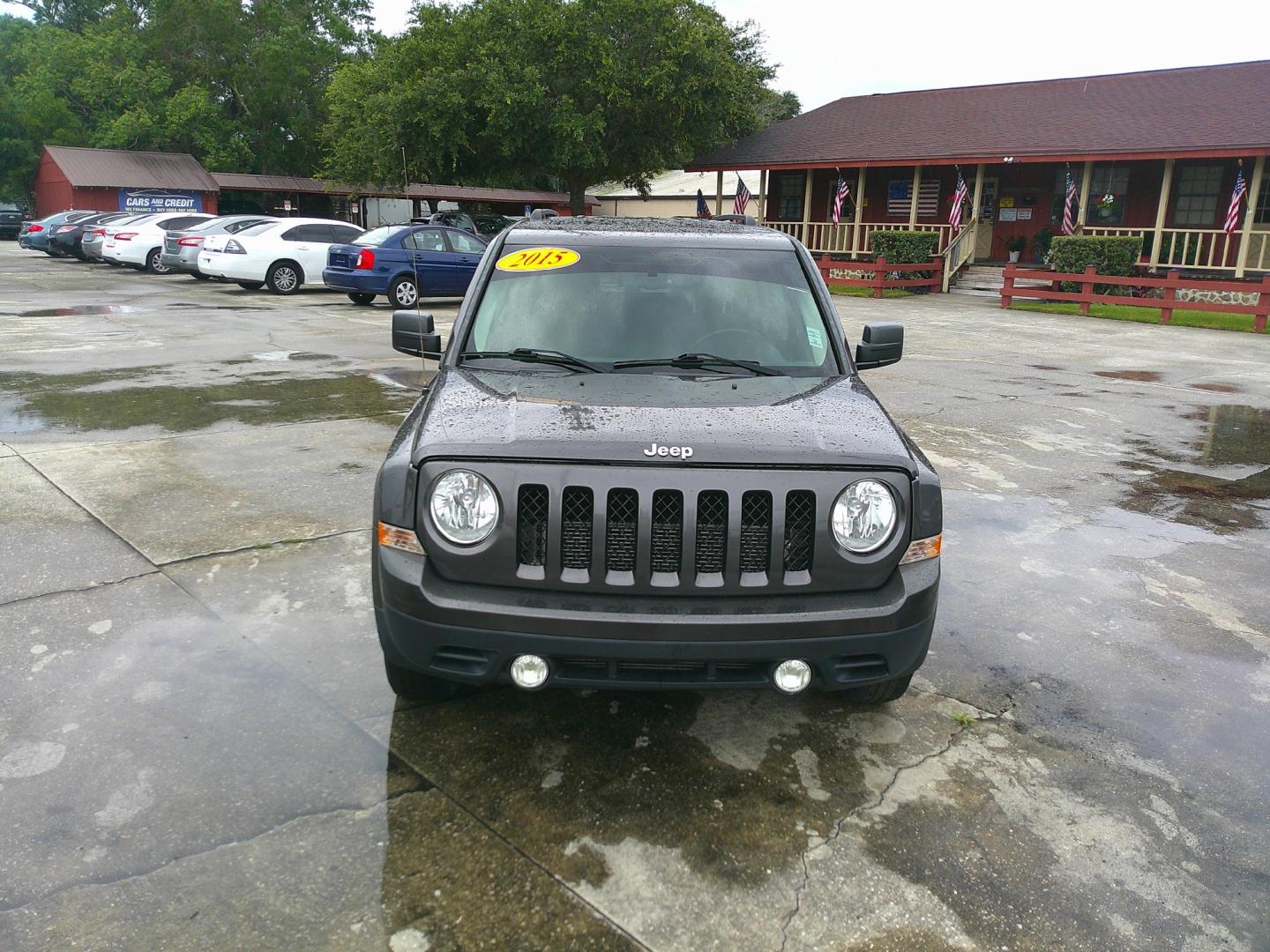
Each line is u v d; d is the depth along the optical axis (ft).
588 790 10.16
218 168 154.71
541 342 12.75
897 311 64.18
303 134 161.07
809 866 9.11
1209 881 9.06
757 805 10.01
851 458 9.96
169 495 19.34
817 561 9.79
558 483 9.62
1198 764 11.02
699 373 12.32
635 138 89.76
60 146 144.56
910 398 32.81
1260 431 29.01
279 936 8.01
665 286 13.48
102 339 41.32
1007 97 88.63
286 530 17.49
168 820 9.37
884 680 10.19
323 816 9.53
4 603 14.01
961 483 22.39
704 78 85.35
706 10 88.53
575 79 84.17
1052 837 9.64
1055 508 20.75
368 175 101.86
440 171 87.04
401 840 9.24
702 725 11.55
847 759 10.93
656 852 9.21
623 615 9.41
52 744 10.54
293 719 11.24
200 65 160.15
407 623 9.82
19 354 36.81
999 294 76.79
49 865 8.71
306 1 166.71
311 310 55.26
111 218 98.37
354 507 18.93
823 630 9.62
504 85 80.33
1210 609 15.47
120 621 13.60
